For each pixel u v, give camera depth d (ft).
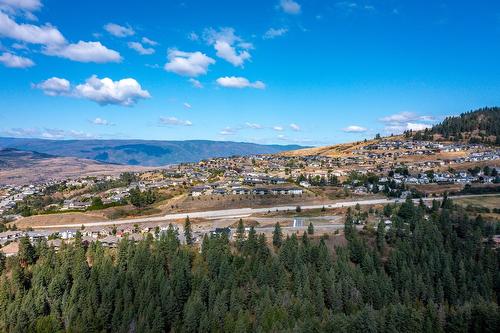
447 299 597.93
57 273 628.28
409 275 604.08
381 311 508.53
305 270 598.34
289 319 502.79
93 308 565.12
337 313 529.04
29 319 557.74
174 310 556.92
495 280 617.62
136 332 516.73
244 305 562.66
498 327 470.39
